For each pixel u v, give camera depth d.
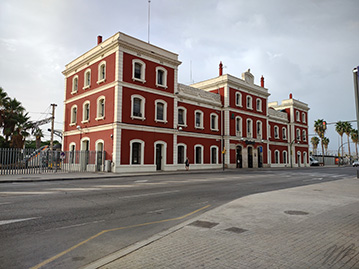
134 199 10.48
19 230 6.07
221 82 37.78
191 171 28.89
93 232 6.07
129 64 25.72
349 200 10.25
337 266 3.97
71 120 31.27
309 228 6.13
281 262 4.11
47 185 14.61
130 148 25.11
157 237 5.45
